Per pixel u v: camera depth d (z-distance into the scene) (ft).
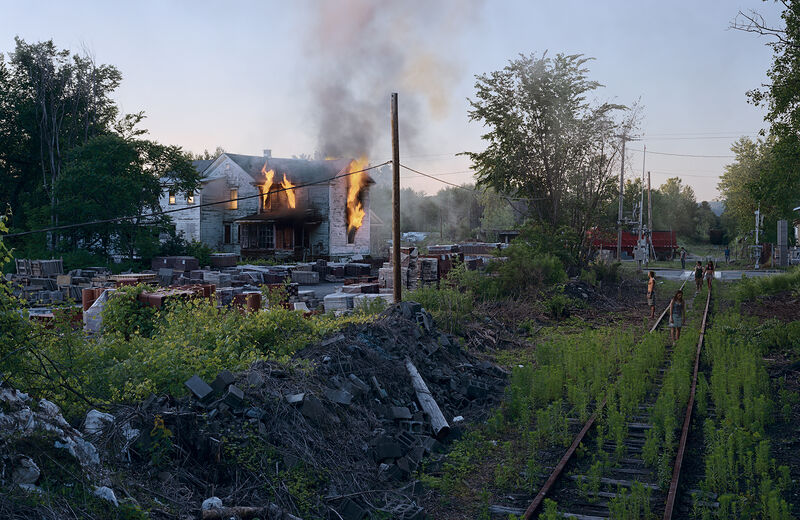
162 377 26.30
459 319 58.90
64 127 146.82
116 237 123.65
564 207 117.29
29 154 147.02
